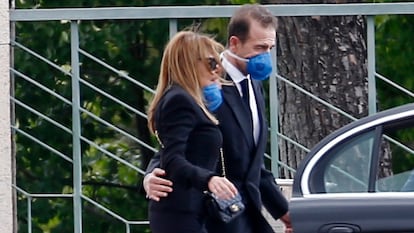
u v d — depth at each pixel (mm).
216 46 18391
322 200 18625
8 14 24125
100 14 23953
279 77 23750
